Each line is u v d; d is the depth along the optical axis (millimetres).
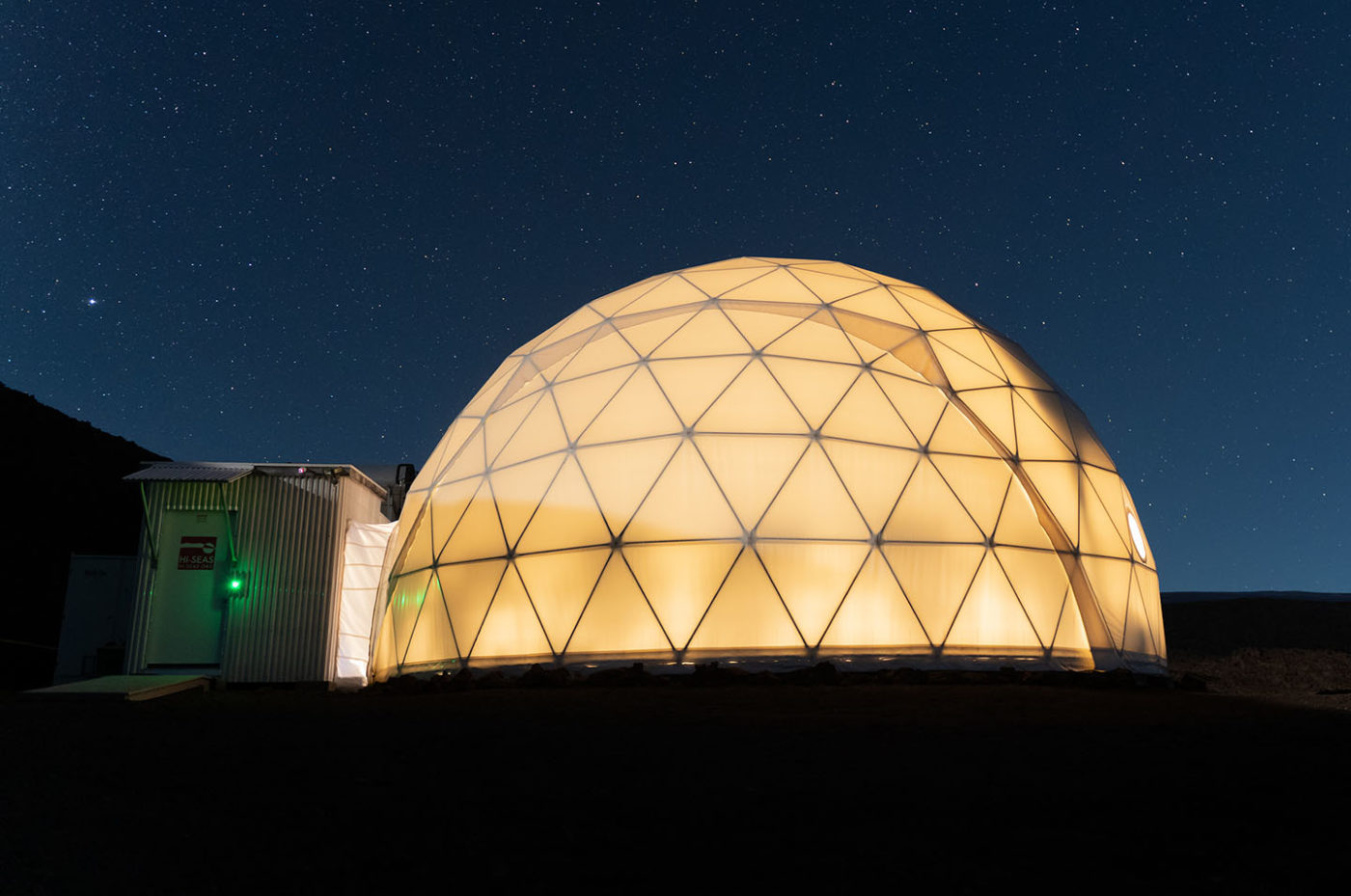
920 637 17000
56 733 9961
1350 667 26047
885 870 4949
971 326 22516
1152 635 20266
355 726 10758
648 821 5953
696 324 20688
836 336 20328
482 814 6133
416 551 20344
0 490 52406
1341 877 4867
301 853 5242
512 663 17453
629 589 17156
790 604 16844
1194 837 5613
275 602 20094
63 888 4621
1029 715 11688
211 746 9109
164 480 19750
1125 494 21938
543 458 19188
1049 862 5102
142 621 19625
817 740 9422
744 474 17812
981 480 18734
